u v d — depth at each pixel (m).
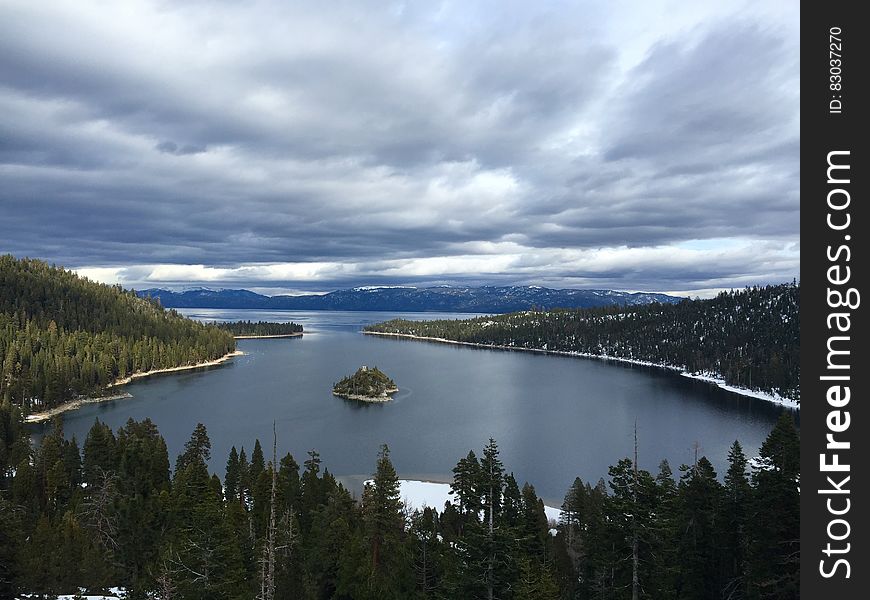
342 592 49.81
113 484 73.81
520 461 129.88
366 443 146.88
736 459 46.56
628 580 40.00
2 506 47.91
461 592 39.44
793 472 36.31
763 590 36.44
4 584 43.66
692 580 42.03
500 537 38.12
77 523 59.00
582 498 77.56
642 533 38.06
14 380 192.12
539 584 38.38
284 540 51.44
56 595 45.94
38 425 166.25
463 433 158.75
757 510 38.16
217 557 44.81
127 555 60.34
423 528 59.97
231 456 93.69
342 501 71.19
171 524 63.31
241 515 60.09
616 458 132.38
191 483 69.69
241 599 42.28
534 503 72.44
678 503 45.81
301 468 121.44
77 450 93.75
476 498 66.81
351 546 50.78
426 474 119.75
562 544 61.25
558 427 166.88
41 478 82.38
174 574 44.72
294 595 45.12
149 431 115.12
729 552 43.50
